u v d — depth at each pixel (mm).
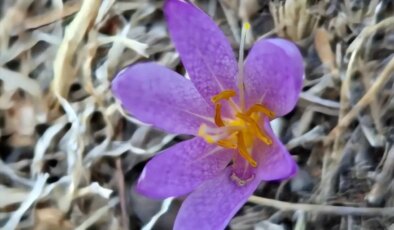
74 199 257
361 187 257
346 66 267
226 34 276
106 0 268
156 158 232
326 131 264
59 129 261
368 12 272
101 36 271
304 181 260
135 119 263
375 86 259
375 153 261
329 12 273
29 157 263
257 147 235
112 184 261
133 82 230
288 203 254
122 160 262
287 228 257
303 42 272
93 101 264
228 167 239
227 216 227
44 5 271
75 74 268
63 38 269
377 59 271
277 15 274
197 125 240
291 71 218
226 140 235
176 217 241
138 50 267
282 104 232
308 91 266
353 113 260
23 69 267
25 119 264
